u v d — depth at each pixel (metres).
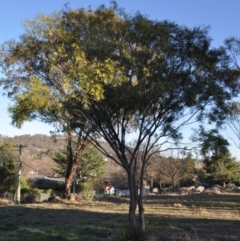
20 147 42.56
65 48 11.12
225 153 12.56
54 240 13.51
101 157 68.38
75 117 12.28
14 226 16.88
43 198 44.34
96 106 11.45
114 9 11.66
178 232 14.09
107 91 10.75
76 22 11.42
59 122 12.21
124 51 11.11
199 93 11.72
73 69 10.66
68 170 34.91
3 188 47.28
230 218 20.28
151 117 12.00
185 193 47.25
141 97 10.74
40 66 11.55
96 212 23.98
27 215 22.31
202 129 12.35
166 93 11.10
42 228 16.73
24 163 53.38
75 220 19.91
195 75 11.54
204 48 11.77
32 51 11.53
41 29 11.41
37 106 10.59
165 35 11.38
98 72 10.34
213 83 11.73
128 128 12.20
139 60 11.33
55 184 57.09
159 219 19.48
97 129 11.98
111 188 71.12
